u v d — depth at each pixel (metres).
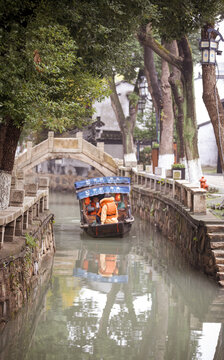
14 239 9.43
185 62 20.30
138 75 34.19
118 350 7.40
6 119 10.05
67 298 10.18
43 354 7.14
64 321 8.72
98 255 15.12
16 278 8.57
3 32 8.53
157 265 13.65
